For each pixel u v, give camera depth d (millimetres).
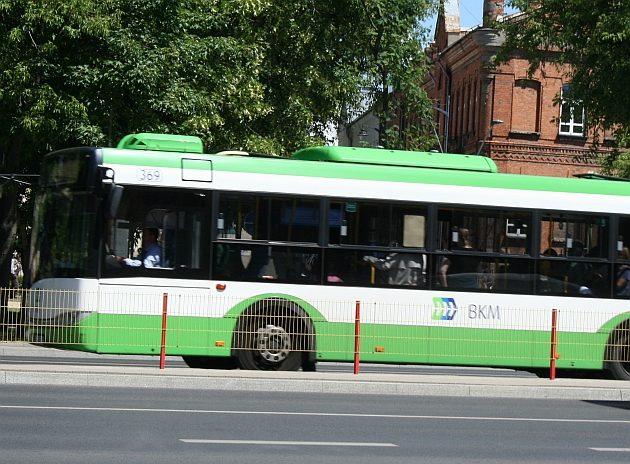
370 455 12305
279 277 21688
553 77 66812
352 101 45875
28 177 33500
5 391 17594
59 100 29562
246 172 21734
